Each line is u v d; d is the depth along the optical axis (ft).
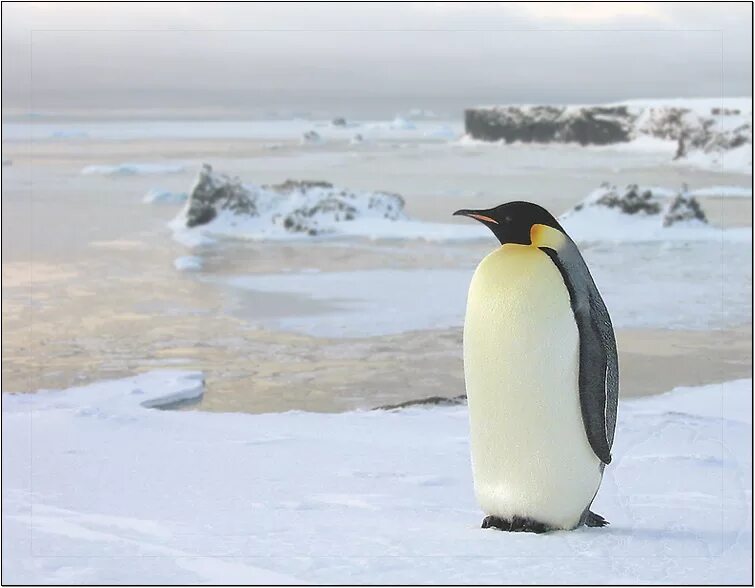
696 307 55.88
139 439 25.36
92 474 20.62
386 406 32.53
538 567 12.57
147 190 114.52
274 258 74.23
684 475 20.68
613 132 162.30
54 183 120.06
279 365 43.83
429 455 23.35
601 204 88.07
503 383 15.12
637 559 13.28
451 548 13.57
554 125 170.60
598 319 15.20
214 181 90.12
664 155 148.97
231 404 36.88
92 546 13.88
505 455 15.38
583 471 15.33
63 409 29.58
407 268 69.15
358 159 146.20
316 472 21.07
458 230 84.84
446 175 126.00
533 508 15.42
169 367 43.60
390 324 52.29
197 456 22.99
